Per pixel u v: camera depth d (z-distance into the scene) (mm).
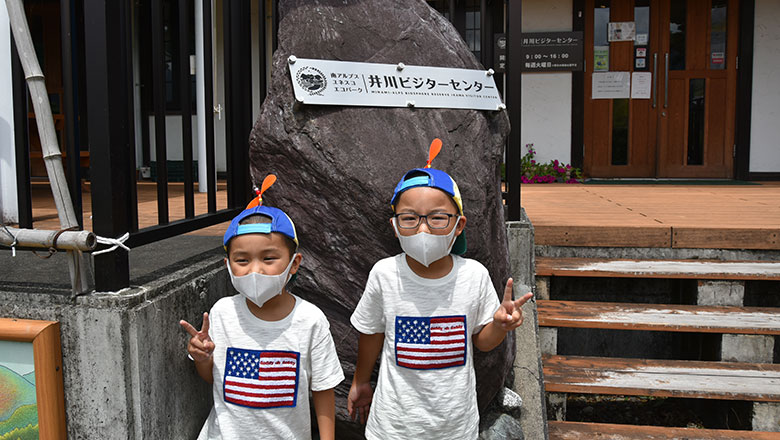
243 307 1745
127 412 1677
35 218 3639
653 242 3398
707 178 8031
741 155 7883
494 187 2201
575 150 8062
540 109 8078
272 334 1714
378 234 2016
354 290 2092
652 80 7930
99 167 1729
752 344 2764
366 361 1955
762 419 2463
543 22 7969
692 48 7871
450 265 1823
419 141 2074
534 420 2295
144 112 7871
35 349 1652
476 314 1824
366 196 1983
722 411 2758
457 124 2174
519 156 2898
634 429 2461
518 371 2473
